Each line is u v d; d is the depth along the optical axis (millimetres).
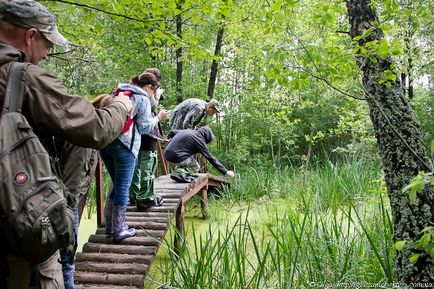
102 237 3588
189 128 5656
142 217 4090
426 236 1896
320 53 2523
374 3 2629
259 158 10656
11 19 1501
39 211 1294
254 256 4125
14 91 1390
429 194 2557
